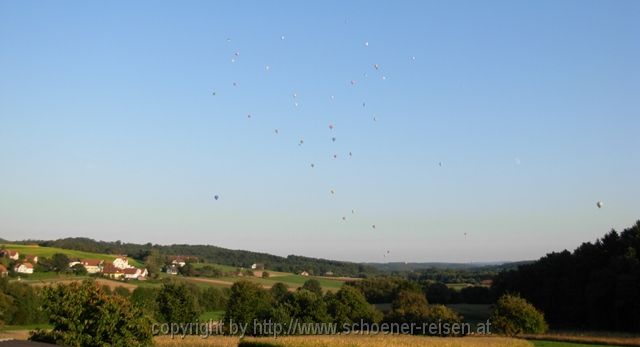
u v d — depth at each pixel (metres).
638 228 73.62
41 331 29.33
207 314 80.81
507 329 61.16
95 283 31.47
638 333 62.09
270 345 40.56
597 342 53.97
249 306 62.19
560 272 78.38
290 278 128.62
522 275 83.12
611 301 67.69
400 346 43.47
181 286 56.44
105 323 28.48
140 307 31.06
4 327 59.91
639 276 64.06
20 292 65.19
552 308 76.56
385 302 97.50
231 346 43.38
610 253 75.56
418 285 95.19
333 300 69.62
